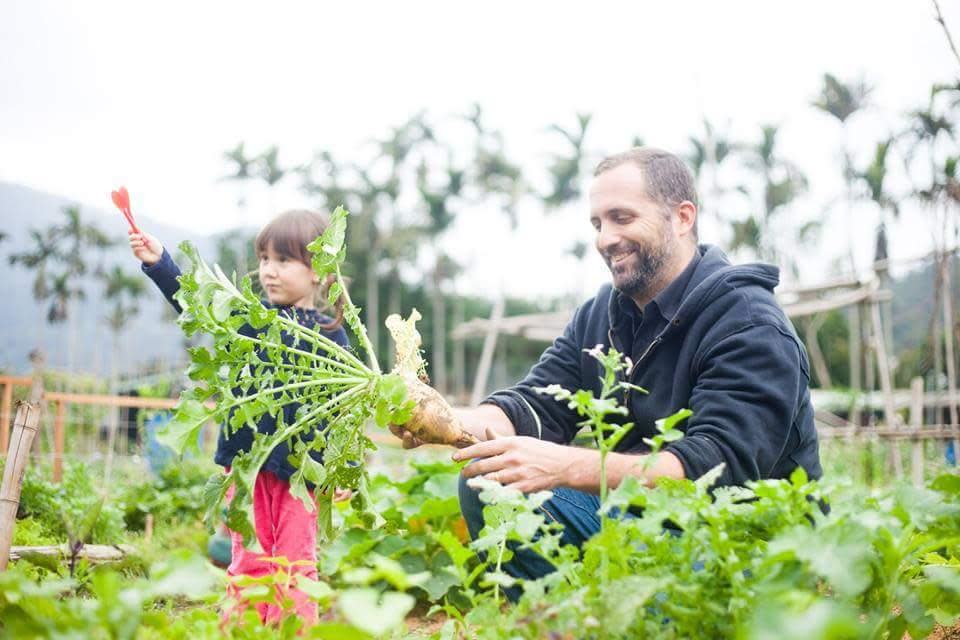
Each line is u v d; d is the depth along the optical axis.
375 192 41.09
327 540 2.37
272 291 2.99
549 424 2.82
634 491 1.56
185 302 2.08
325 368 2.35
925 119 14.25
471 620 1.68
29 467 5.07
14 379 6.64
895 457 7.83
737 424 2.23
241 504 2.00
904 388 18.31
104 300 45.31
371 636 1.37
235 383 2.10
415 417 2.29
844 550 1.35
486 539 1.74
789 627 1.08
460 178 38.94
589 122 35.47
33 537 3.70
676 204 2.65
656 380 2.59
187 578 1.32
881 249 24.75
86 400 6.89
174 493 6.20
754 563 1.51
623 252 2.62
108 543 4.32
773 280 2.57
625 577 1.45
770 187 34.00
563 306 44.84
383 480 4.72
